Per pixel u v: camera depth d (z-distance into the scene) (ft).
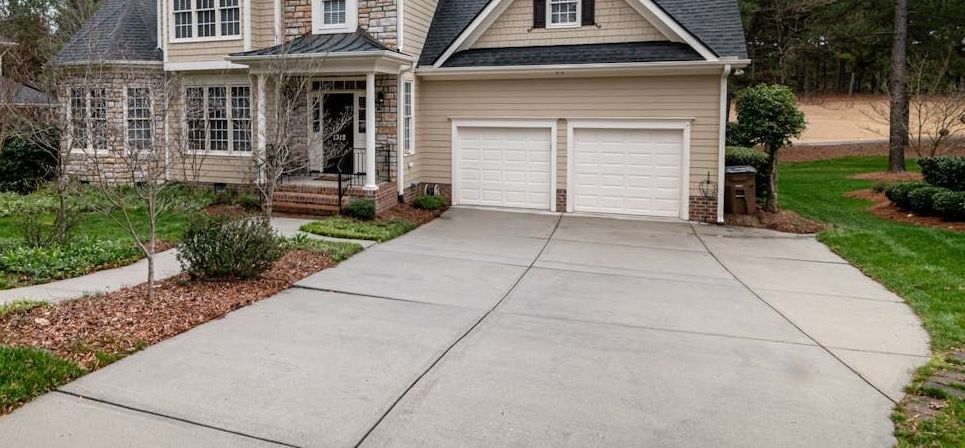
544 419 14.16
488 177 51.26
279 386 15.56
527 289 26.73
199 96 52.01
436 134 52.03
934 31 80.38
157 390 15.06
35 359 15.75
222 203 47.16
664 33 46.39
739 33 45.14
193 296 22.89
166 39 51.93
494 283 27.68
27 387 14.42
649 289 27.32
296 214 44.65
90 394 14.67
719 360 18.31
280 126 36.81
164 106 34.60
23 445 12.35
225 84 51.37
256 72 44.88
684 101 45.29
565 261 33.09
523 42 49.98
